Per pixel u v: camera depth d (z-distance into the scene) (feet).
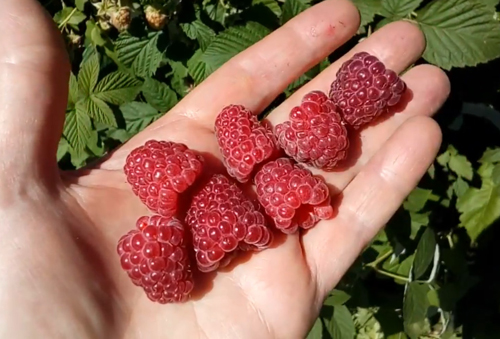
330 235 0.55
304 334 0.53
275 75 0.62
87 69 0.61
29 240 0.45
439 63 0.61
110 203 0.52
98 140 0.65
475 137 0.72
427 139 0.55
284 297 0.52
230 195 0.51
